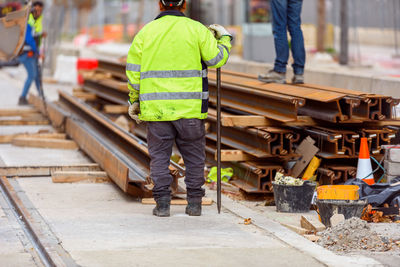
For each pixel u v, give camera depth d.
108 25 106.31
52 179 19.12
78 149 24.94
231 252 11.94
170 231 13.54
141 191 17.31
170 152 15.01
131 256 11.59
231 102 21.81
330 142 18.05
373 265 11.20
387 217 15.25
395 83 21.58
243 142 19.67
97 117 25.12
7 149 24.73
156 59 14.28
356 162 18.75
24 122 30.45
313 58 57.91
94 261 11.26
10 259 11.61
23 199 16.66
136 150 20.25
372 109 17.55
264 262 11.34
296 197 16.14
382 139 18.12
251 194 18.61
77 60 48.12
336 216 13.82
